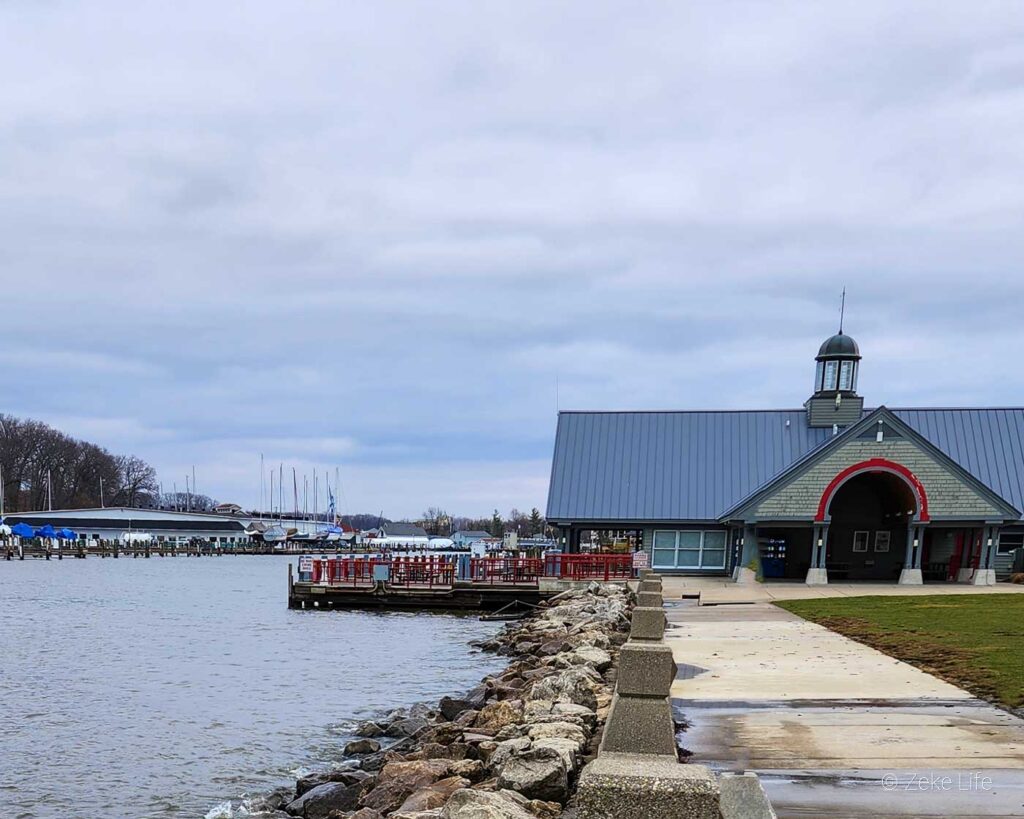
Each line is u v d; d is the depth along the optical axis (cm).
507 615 4053
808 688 1260
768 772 846
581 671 1408
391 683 2370
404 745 1549
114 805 1336
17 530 11650
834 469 3466
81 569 9125
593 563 4100
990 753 907
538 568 4288
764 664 1473
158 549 13325
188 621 4006
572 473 4341
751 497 3497
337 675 2495
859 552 3850
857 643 1722
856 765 867
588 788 380
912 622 1995
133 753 1631
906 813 727
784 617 2239
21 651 3014
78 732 1797
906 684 1283
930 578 3709
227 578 7875
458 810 706
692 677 1355
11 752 1641
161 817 1279
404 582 4497
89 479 16650
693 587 3331
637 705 698
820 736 980
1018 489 3950
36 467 15662
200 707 2047
